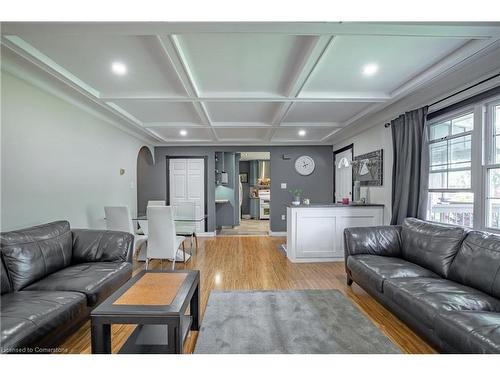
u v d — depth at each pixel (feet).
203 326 7.50
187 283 6.71
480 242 7.29
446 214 10.40
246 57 7.92
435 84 9.52
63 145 10.67
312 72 8.66
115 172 15.01
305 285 10.75
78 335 7.04
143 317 5.18
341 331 7.24
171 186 22.21
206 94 10.91
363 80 9.78
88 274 7.97
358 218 14.24
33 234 7.96
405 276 8.09
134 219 14.87
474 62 7.86
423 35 6.48
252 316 8.07
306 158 22.50
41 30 6.19
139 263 13.96
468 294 6.43
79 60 8.03
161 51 7.52
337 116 14.55
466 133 9.37
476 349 4.68
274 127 16.29
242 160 34.30
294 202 15.81
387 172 13.87
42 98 9.58
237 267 13.23
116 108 12.21
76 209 11.51
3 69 8.00
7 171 8.26
